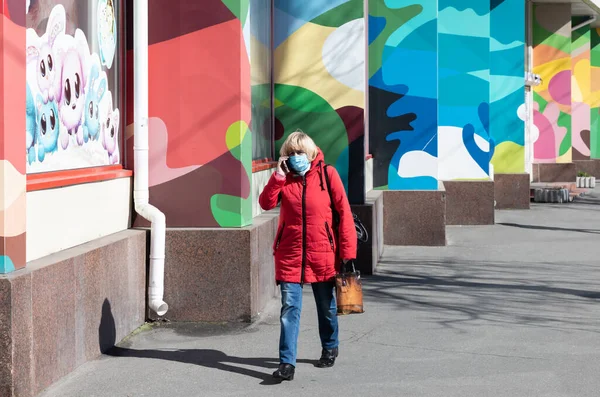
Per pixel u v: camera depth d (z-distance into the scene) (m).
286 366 7.20
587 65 38.59
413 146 17.67
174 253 9.59
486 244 17.80
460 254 16.19
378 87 17.69
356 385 7.11
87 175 8.15
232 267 9.58
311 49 13.70
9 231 6.27
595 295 11.73
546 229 20.84
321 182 7.32
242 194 9.77
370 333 9.21
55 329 6.89
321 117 13.73
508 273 13.77
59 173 7.61
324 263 7.34
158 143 9.81
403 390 6.96
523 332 9.29
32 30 7.01
